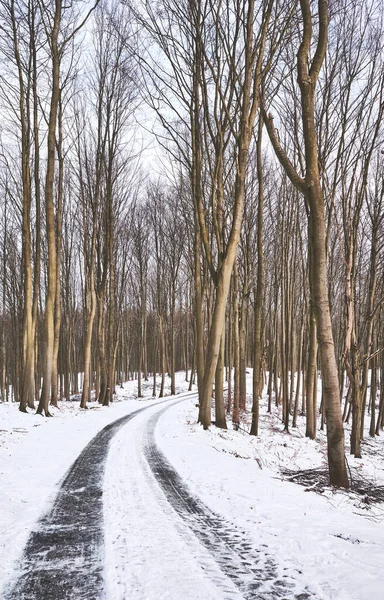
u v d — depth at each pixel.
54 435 11.77
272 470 9.26
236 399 17.09
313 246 7.27
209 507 5.44
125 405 24.44
